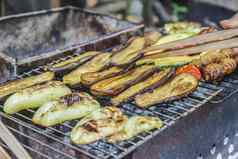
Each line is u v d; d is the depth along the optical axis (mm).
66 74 1167
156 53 1180
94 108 1009
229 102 1159
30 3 2062
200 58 1172
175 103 1057
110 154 890
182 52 1165
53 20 1565
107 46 1353
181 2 2752
